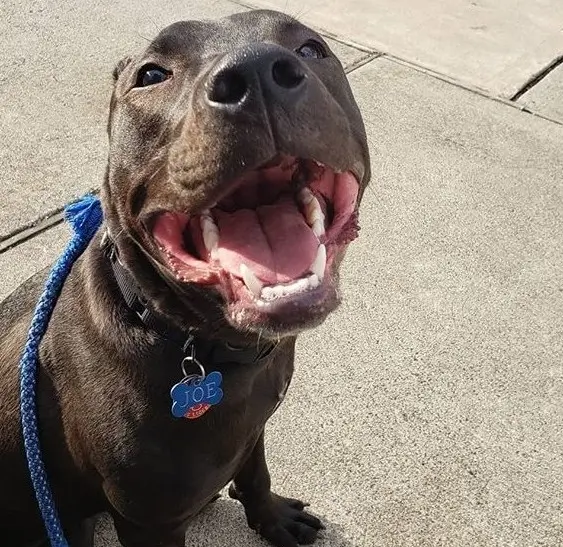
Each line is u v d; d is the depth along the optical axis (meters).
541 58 1.18
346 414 0.72
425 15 1.27
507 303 0.83
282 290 0.42
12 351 0.55
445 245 0.89
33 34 1.20
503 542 0.64
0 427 0.55
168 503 0.51
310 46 0.50
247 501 0.64
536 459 0.70
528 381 0.76
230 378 0.50
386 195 0.95
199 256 0.46
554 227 0.92
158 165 0.45
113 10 1.26
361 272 0.86
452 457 0.70
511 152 1.02
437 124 1.06
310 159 0.42
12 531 0.62
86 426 0.50
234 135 0.40
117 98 0.51
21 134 1.01
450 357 0.77
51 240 0.87
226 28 0.48
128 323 0.48
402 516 0.66
